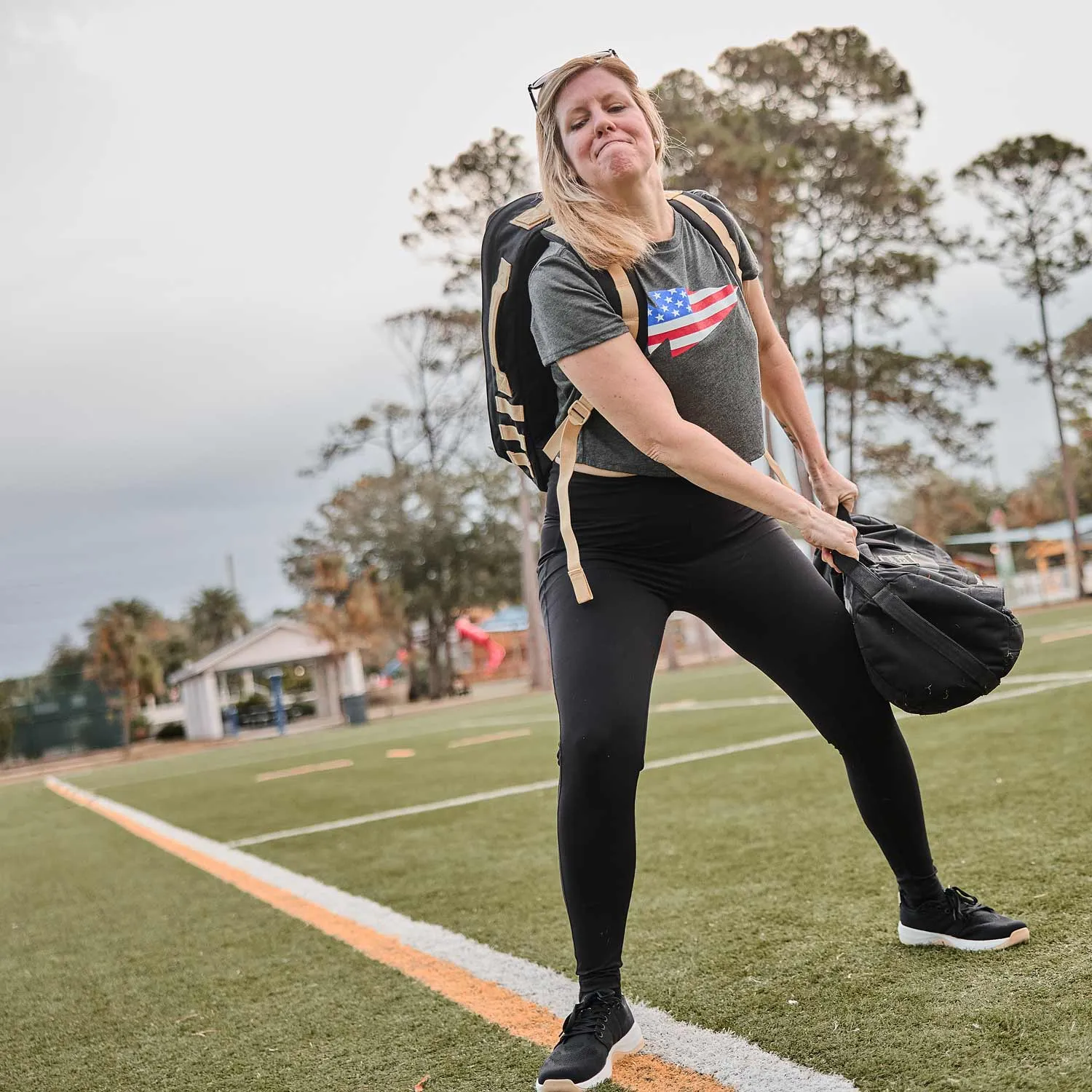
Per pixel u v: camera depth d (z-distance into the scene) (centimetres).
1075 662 846
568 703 183
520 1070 193
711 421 194
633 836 185
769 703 959
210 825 655
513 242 189
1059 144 2877
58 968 327
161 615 5622
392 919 327
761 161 2277
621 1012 186
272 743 1997
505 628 4416
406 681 4425
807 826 375
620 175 180
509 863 392
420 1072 199
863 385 2842
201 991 278
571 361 178
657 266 187
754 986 217
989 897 250
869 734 204
